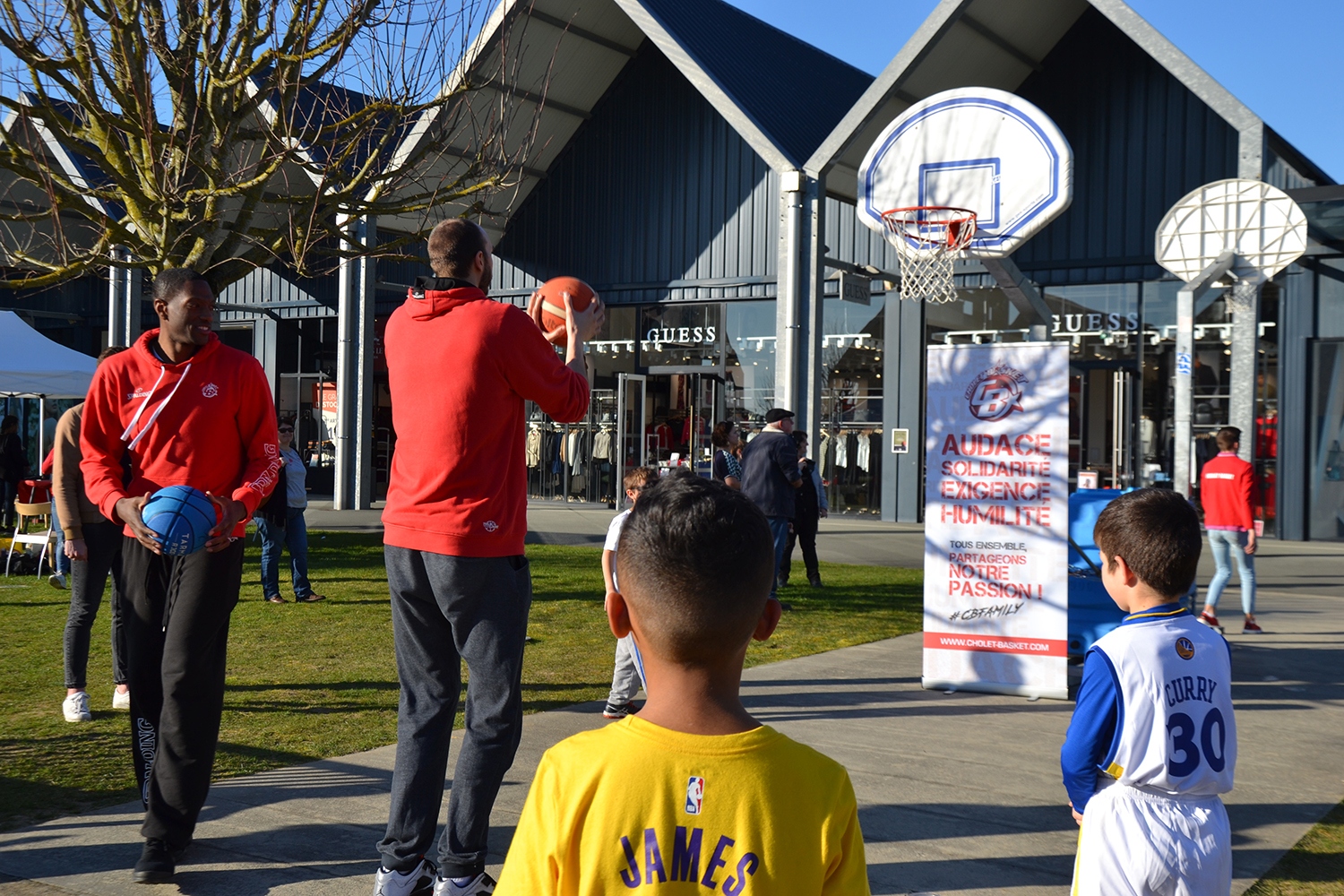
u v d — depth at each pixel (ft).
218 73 30.94
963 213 38.47
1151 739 8.11
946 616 23.59
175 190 29.58
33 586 38.06
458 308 11.59
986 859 13.58
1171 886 8.04
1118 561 8.65
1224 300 61.77
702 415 75.51
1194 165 61.82
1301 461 59.52
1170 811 8.15
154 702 13.21
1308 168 58.65
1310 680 24.99
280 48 31.14
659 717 5.23
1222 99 51.96
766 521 5.39
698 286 74.74
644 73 76.02
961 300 67.46
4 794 15.40
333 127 32.76
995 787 16.52
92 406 12.82
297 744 18.25
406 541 11.43
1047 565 22.94
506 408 11.56
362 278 72.02
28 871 12.58
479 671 11.39
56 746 17.78
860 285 59.41
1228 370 61.67
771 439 37.63
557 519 68.69
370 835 13.98
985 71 62.59
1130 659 8.21
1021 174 37.65
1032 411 23.13
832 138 56.03
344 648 26.91
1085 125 64.59
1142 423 63.46
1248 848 14.16
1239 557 32.32
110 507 12.32
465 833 11.19
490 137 36.22
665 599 5.12
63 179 32.86
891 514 69.10
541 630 30.07
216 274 31.04
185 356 12.96
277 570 34.60
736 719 5.24
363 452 72.84
